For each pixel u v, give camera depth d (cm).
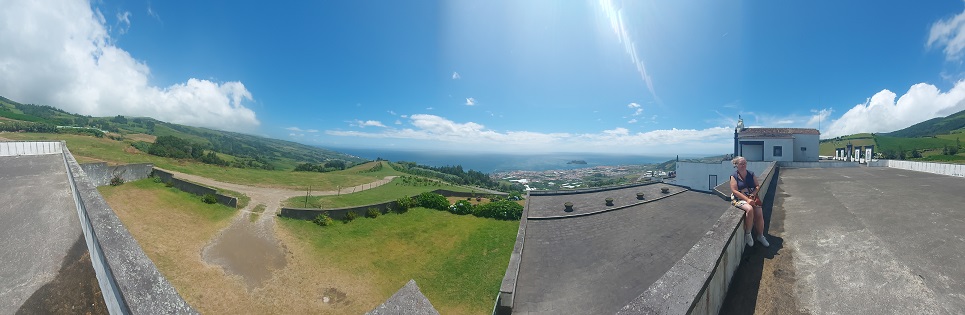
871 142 7431
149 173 3322
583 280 1025
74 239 1184
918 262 439
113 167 2988
